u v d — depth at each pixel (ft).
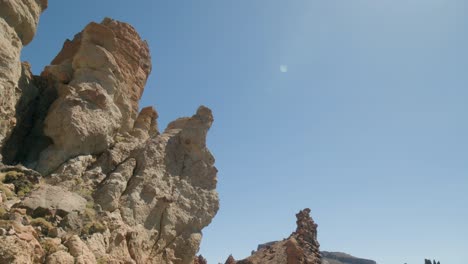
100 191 81.92
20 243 48.11
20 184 69.62
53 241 56.39
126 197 85.56
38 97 94.17
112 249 71.05
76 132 84.48
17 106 86.38
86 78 95.55
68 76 97.35
